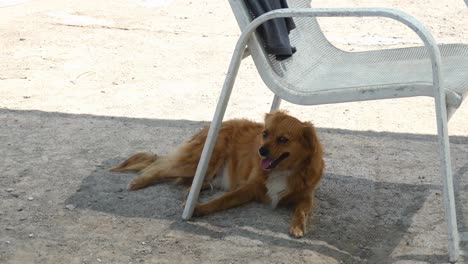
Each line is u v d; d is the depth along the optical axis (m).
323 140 5.30
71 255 4.42
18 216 4.63
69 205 4.71
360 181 4.94
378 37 6.56
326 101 4.42
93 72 6.05
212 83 5.95
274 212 4.70
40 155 5.09
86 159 5.07
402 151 5.21
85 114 5.52
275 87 4.48
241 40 4.46
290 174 4.68
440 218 4.67
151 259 4.40
